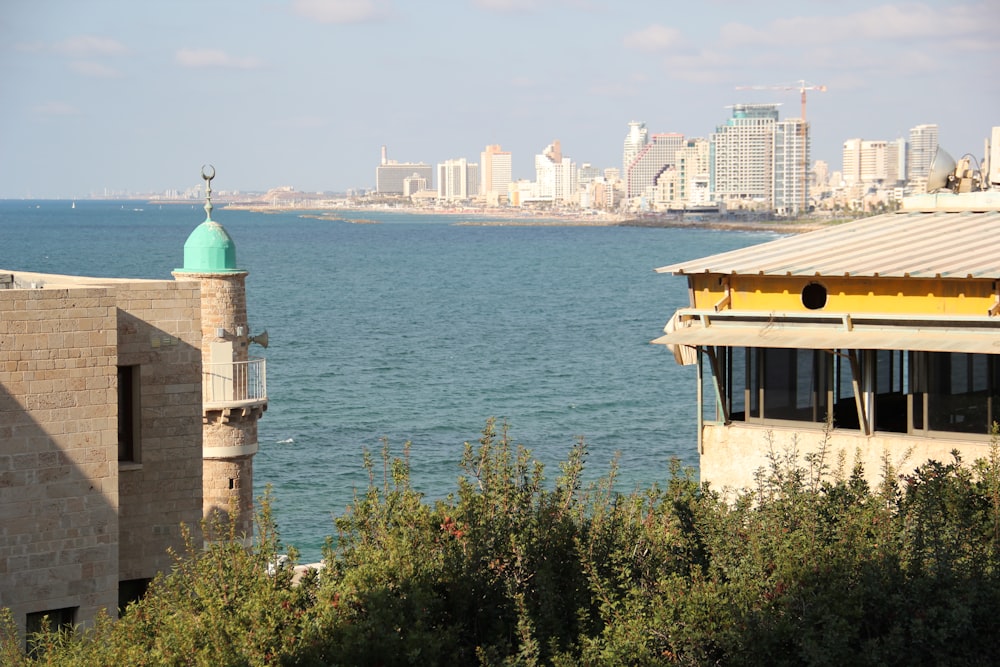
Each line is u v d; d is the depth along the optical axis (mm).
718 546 20875
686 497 23188
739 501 21719
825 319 25844
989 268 24781
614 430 82125
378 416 86750
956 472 22359
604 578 20875
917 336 24844
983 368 24969
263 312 157750
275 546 23156
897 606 18797
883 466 23641
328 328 141250
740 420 27344
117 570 30297
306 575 22000
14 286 32625
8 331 28812
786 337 25641
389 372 107312
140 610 22844
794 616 18766
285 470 69812
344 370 108188
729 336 26047
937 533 19656
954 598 18438
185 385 32750
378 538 22062
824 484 22375
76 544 29766
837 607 18500
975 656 18797
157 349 32344
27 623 29297
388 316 155250
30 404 29141
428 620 20234
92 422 29844
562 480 23453
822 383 26344
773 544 20188
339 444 77250
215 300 41625
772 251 28609
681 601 19562
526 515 22188
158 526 32562
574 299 181875
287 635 19469
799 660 18750
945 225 30062
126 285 32000
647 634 19188
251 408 41938
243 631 19453
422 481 67375
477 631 20703
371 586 20219
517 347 125688
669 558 21250
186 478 32844
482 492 22531
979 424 25047
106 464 30047
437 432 81562
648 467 70875
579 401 93250
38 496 29297
